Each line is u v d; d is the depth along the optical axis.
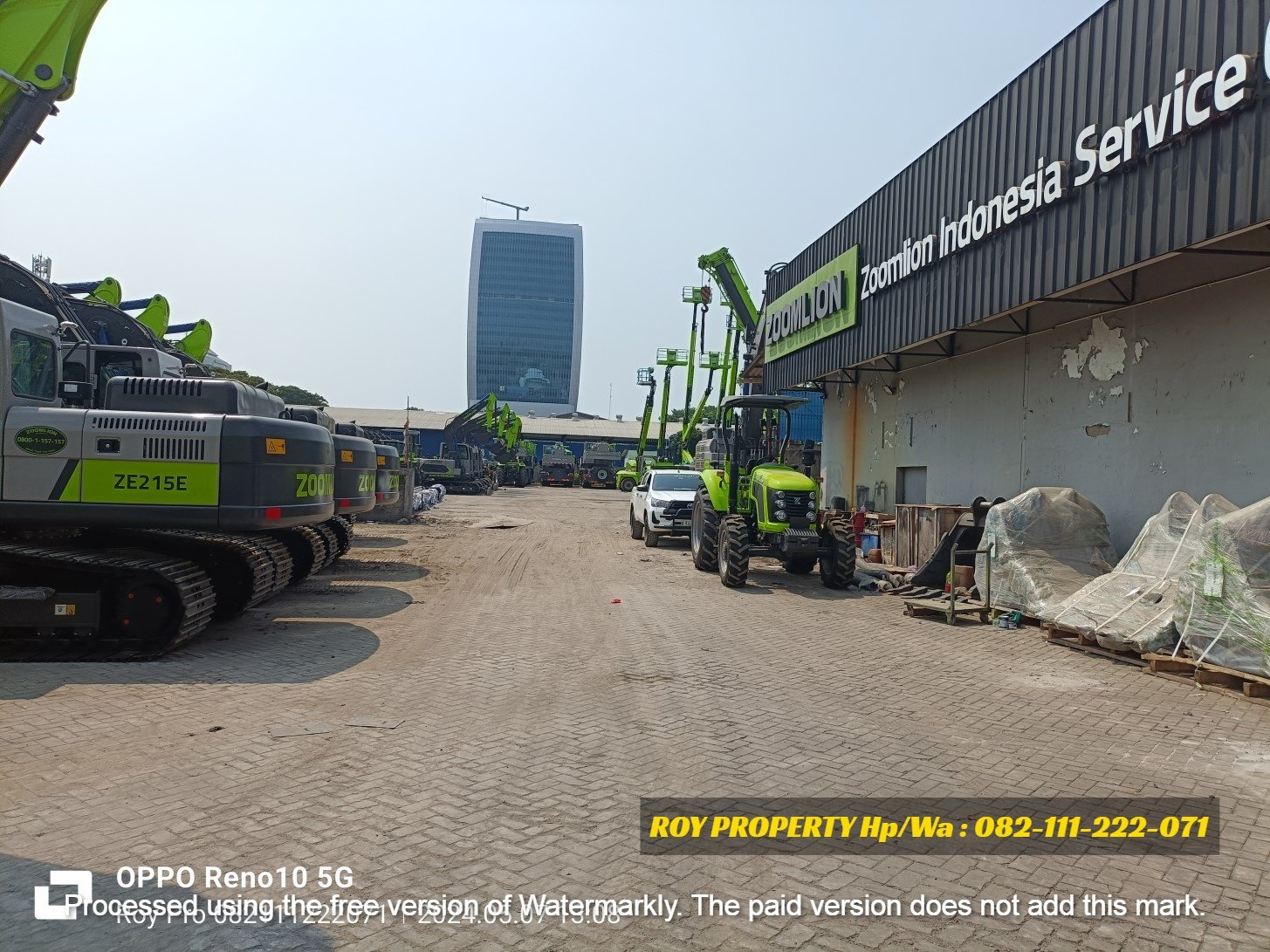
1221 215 8.27
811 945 3.30
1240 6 8.06
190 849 4.00
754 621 10.36
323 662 7.79
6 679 7.02
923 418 17.14
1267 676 6.97
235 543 9.26
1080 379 12.45
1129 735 6.04
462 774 5.02
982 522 12.13
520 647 8.59
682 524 18.84
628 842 4.16
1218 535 7.57
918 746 5.72
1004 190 11.96
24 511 7.97
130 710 6.18
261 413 10.20
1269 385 9.38
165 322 17.78
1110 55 9.85
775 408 14.65
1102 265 9.99
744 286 30.95
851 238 17.66
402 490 24.58
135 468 8.08
